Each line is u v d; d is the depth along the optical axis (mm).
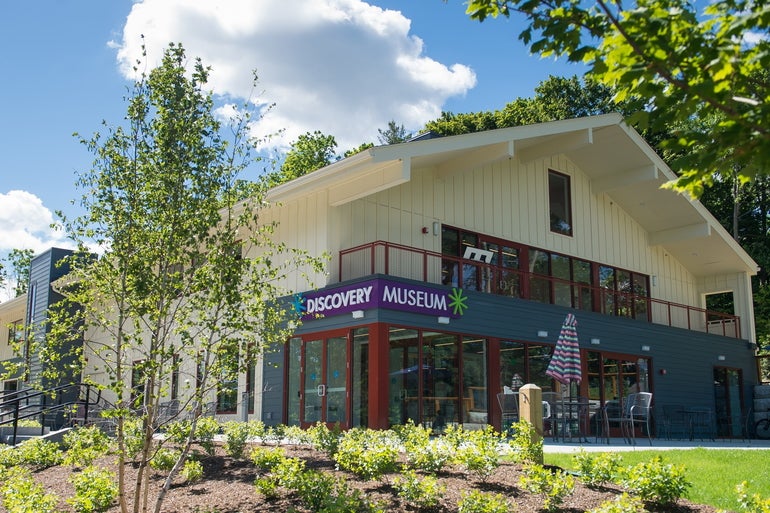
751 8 3652
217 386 6660
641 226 22750
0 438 16344
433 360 14289
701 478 8367
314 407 14484
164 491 6449
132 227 6371
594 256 20688
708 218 21516
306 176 14406
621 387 18750
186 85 6758
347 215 15094
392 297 13602
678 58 3686
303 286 15195
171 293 6375
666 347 20375
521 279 18109
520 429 8469
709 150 3752
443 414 14211
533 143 18344
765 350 32250
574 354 13703
